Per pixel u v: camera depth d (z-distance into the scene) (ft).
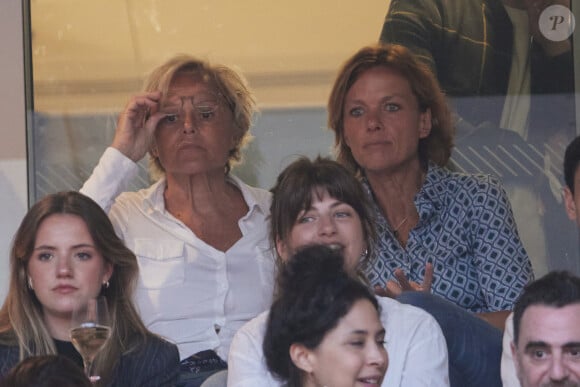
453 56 52.03
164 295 46.26
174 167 48.37
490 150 51.98
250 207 48.52
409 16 51.98
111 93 51.72
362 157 49.60
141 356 39.50
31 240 39.29
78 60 51.65
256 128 51.83
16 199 51.16
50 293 38.93
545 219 51.98
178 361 40.19
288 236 38.93
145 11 51.90
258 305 46.85
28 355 38.73
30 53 51.37
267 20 52.11
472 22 52.06
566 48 52.06
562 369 32.81
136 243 46.88
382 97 49.80
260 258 47.42
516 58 52.11
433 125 50.47
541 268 51.85
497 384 38.93
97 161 51.62
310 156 51.72
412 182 49.19
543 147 52.11
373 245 39.99
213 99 48.85
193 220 48.03
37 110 51.44
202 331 46.11
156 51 51.96
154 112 47.78
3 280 50.62
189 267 46.73
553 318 32.89
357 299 31.83
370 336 31.71
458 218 47.42
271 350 32.37
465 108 52.03
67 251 39.17
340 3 52.06
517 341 33.86
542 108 52.06
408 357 36.24
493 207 47.37
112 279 40.42
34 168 51.24
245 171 51.70
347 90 50.42
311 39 52.11
